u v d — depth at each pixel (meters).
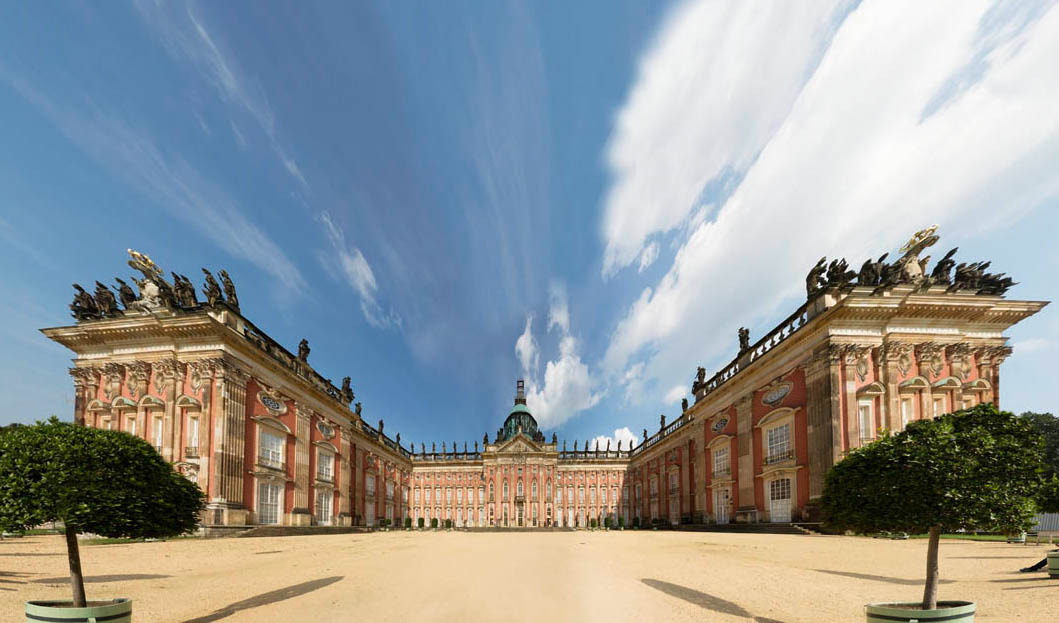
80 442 12.36
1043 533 29.62
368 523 78.50
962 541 30.70
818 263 43.91
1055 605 13.52
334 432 62.59
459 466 109.00
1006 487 10.87
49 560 24.20
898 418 39.19
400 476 98.56
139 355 43.03
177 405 41.66
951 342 40.81
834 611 13.66
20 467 11.62
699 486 63.72
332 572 20.64
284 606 14.63
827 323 40.50
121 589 17.59
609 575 19.12
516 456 107.56
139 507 12.70
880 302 39.50
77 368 43.72
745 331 56.03
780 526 42.72
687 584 17.38
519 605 14.31
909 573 19.58
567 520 105.19
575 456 109.12
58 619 10.98
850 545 29.83
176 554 27.44
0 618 13.44
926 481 11.01
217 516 39.69
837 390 39.31
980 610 13.27
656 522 83.00
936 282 42.47
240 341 43.53
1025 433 11.61
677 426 75.38
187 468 40.50
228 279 44.94
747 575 19.25
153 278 43.66
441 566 21.52
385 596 15.59
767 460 48.59
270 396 48.31
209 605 15.05
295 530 47.19
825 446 39.59
